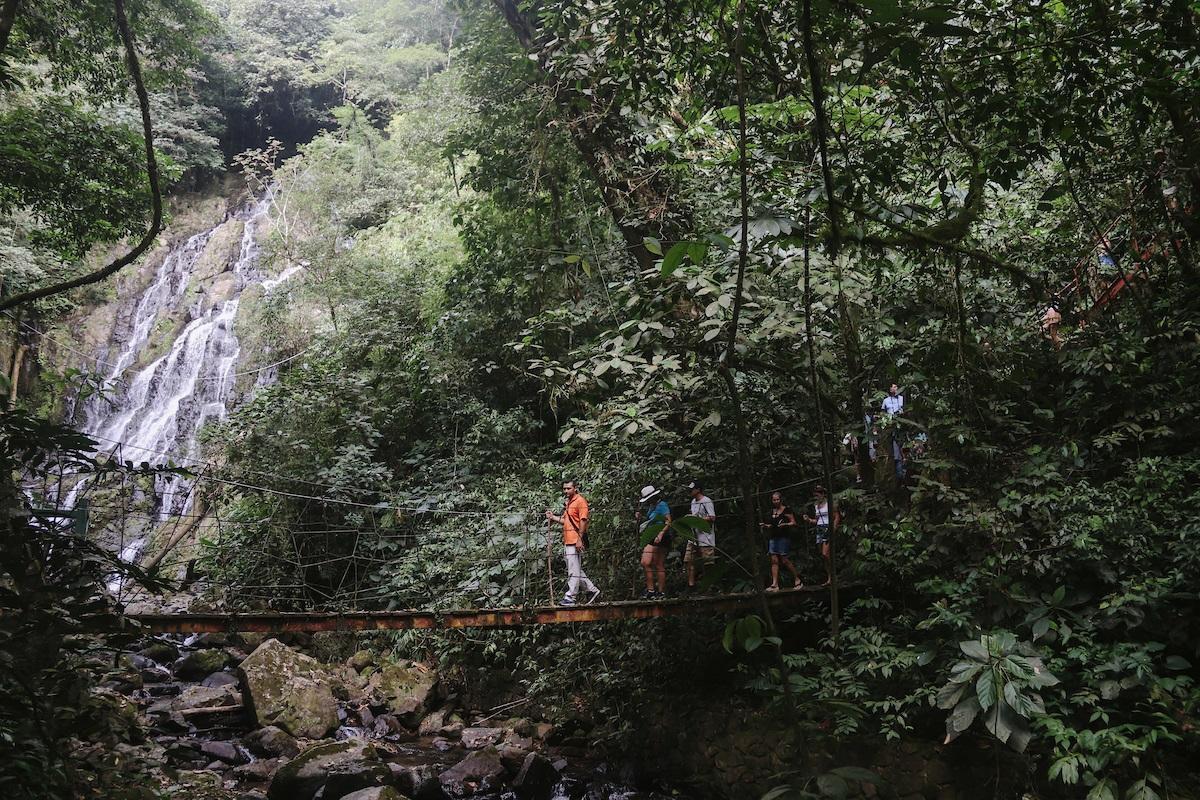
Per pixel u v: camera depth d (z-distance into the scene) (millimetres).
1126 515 5688
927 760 6152
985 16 4293
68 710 4070
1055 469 6195
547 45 7594
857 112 5594
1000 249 7129
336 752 8008
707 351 7238
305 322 17984
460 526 11750
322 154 20906
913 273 6602
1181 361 6492
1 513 3746
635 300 6676
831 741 6566
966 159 6102
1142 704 5324
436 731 9859
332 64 26953
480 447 13375
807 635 7922
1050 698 5594
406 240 18438
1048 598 5887
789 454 8391
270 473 12781
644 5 5586
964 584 6133
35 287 17141
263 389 14109
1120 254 7168
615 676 8688
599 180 9602
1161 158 6789
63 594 3838
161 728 8812
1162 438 6363
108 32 9914
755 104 5871
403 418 14383
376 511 13008
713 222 8664
